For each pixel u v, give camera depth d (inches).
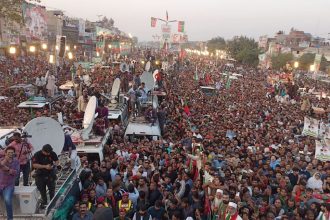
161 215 350.6
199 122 863.7
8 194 291.9
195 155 536.4
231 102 1337.4
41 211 311.9
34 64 1787.6
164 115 864.3
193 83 1772.9
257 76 2785.4
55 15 3255.4
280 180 442.3
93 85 1026.1
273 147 653.3
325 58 3563.0
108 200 358.0
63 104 860.6
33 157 326.6
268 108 1243.2
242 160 539.2
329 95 1781.5
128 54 3309.5
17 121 671.1
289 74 2052.2
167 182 432.1
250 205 379.6
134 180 418.6
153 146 581.0
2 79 1294.3
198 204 388.8
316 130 765.9
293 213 385.4
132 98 876.0
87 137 522.3
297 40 5521.7
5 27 1755.7
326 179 475.5
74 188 378.3
